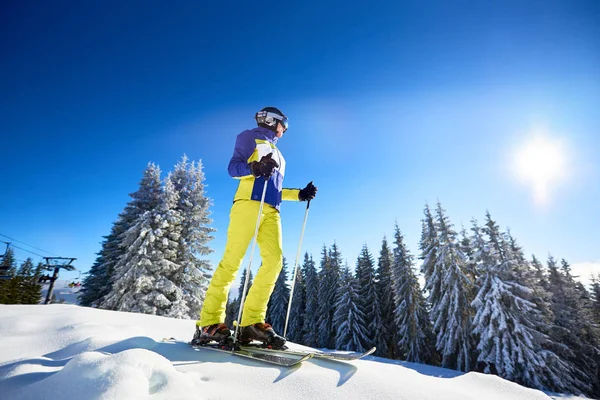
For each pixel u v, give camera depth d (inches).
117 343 71.2
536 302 749.3
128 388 38.4
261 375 53.4
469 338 732.0
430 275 878.4
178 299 574.9
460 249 832.9
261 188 89.0
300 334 1343.5
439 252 840.3
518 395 59.3
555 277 1174.3
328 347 1151.0
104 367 41.8
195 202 727.1
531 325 644.1
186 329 111.4
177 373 47.3
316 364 61.9
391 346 1021.2
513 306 668.1
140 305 539.2
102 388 37.4
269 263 86.5
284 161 104.1
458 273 781.3
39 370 52.8
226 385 49.1
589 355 873.5
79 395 37.5
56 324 98.4
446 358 746.8
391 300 1090.7
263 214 88.9
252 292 84.8
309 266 1407.5
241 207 87.5
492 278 701.9
